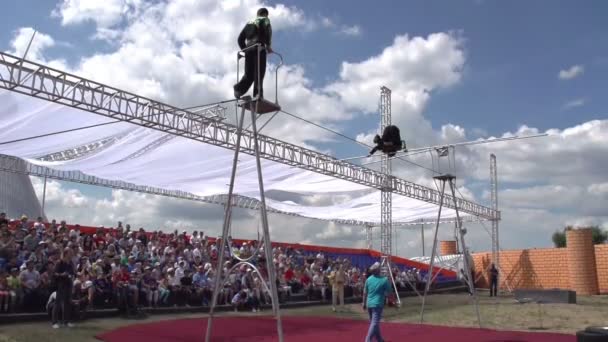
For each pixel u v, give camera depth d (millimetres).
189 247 20328
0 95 11727
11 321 12195
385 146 13648
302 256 26141
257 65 8109
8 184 27641
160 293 16000
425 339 11047
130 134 14516
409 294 27328
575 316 16344
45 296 13305
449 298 25672
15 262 13586
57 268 11938
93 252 15742
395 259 33219
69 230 18234
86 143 14695
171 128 13992
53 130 13539
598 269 29906
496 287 28109
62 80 11977
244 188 20984
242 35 8328
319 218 29047
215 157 16797
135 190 20812
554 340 10781
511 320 15336
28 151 14859
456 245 36906
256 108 8281
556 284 31562
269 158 16875
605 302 22469
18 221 17203
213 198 23000
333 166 19281
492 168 32062
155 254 18062
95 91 12531
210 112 15023
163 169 17438
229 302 18203
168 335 11031
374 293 9688
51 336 10359
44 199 21219
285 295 20516
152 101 13531
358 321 14969
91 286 13688
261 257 20688
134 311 14586
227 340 10773
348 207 26453
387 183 21766
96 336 10609
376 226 33750
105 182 19969
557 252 31859
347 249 32125
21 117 12664
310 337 11406
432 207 27688
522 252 33125
